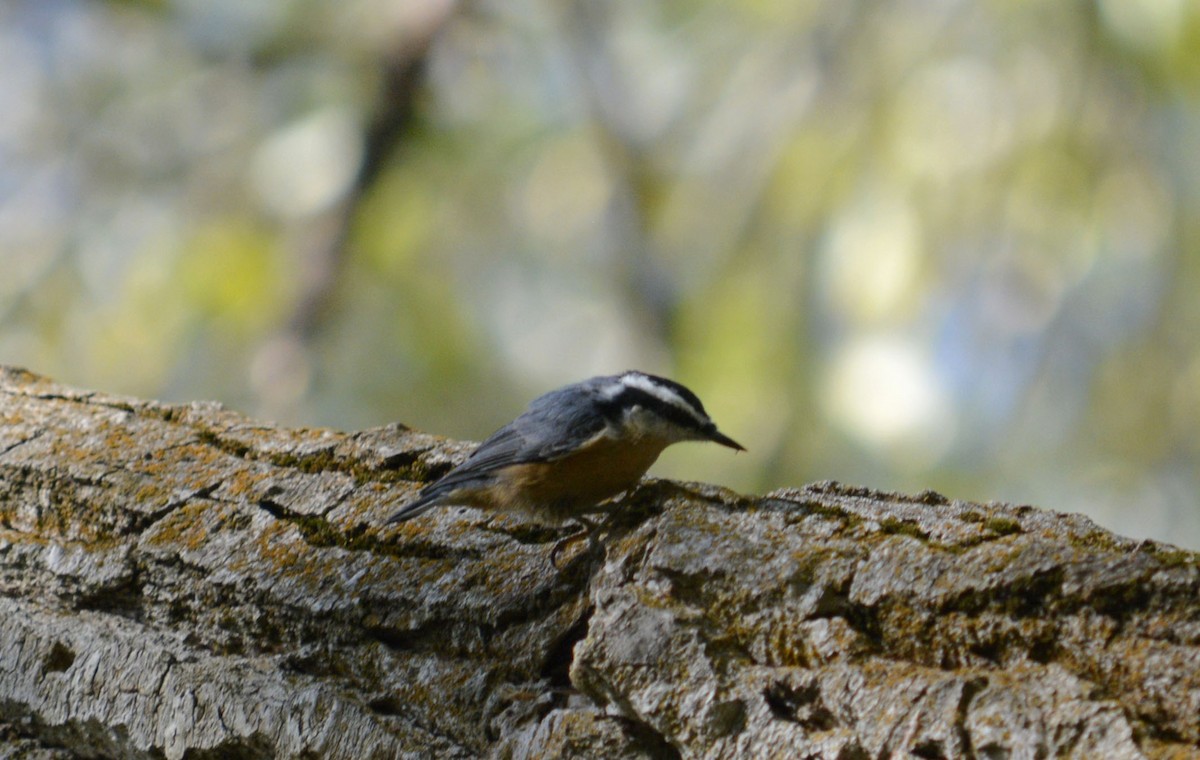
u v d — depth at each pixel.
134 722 5.00
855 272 12.41
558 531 5.05
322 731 4.64
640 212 15.78
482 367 15.69
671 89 15.78
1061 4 11.98
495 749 4.34
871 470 12.64
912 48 12.54
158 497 5.45
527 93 16.23
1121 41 11.84
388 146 15.65
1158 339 12.67
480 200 16.19
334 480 5.41
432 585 4.75
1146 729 3.42
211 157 15.41
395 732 4.56
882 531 4.19
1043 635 3.70
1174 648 3.53
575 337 15.95
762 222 13.47
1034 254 12.24
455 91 15.92
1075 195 12.13
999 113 12.21
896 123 12.46
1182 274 12.45
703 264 14.55
